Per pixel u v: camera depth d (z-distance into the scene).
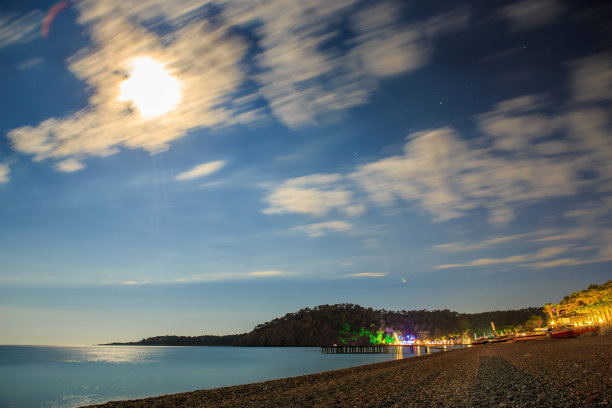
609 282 92.81
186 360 139.88
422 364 38.91
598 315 98.06
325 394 19.86
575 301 108.69
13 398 45.47
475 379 20.98
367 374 31.25
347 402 16.55
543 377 18.80
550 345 50.56
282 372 69.44
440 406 13.88
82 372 85.88
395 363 47.34
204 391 25.39
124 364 120.38
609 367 20.08
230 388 26.70
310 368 78.50
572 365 22.70
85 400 42.75
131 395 45.28
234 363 109.12
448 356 53.91
